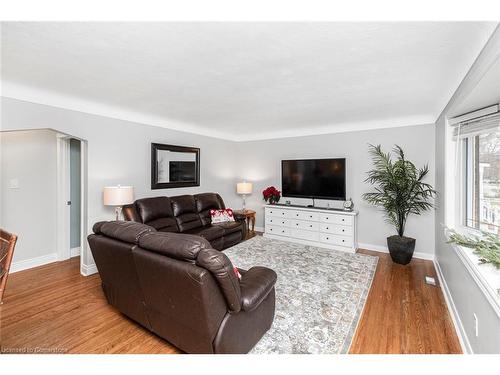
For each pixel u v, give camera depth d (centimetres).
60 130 287
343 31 153
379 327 203
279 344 181
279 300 246
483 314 146
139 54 185
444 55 182
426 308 232
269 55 185
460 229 247
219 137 539
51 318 215
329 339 187
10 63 201
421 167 373
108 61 197
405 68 206
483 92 181
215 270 133
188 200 427
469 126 229
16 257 315
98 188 327
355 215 406
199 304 138
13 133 308
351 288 272
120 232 184
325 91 265
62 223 359
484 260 166
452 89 250
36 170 331
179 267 139
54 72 219
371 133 415
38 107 268
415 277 304
